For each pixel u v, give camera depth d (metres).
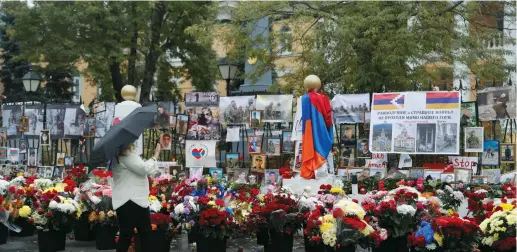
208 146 15.97
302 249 10.91
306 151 12.38
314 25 20.36
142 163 8.65
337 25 18.59
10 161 18.38
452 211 10.03
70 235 12.70
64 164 17.41
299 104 13.44
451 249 8.17
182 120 16.19
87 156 17.69
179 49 31.27
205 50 30.73
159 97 31.81
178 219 10.20
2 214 11.40
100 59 28.06
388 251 9.27
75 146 18.59
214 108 16.12
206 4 29.23
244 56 20.84
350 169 14.38
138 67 32.22
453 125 13.69
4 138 18.75
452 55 19.31
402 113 14.05
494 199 10.81
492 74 19.03
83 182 13.19
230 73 18.72
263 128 16.16
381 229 8.90
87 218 11.98
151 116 8.73
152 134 17.31
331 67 19.39
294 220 9.87
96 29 27.56
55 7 27.27
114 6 27.86
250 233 10.52
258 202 10.89
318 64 19.70
